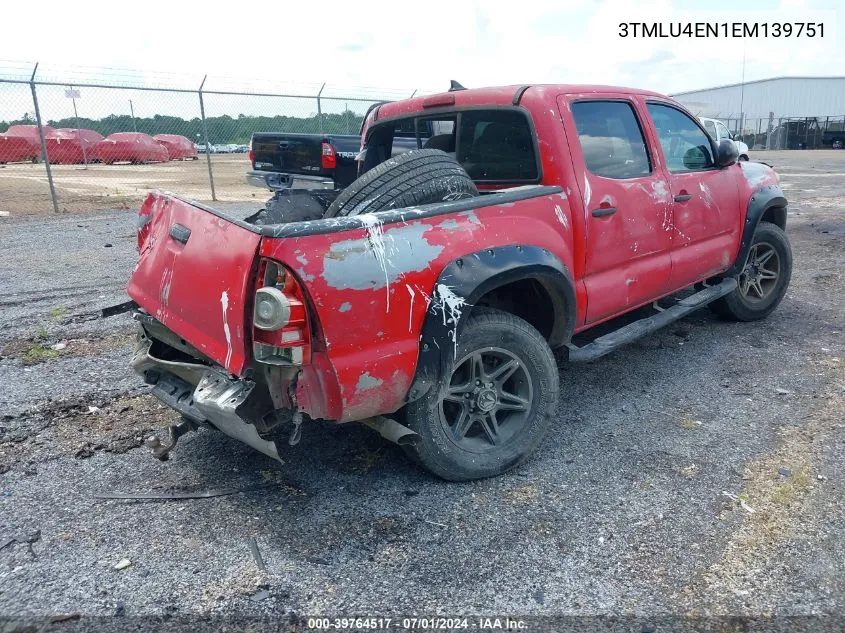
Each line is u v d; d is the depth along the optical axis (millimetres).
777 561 2725
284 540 2914
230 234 2732
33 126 25375
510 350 3332
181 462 3588
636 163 4285
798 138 49844
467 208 3156
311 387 2766
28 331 5711
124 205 14273
